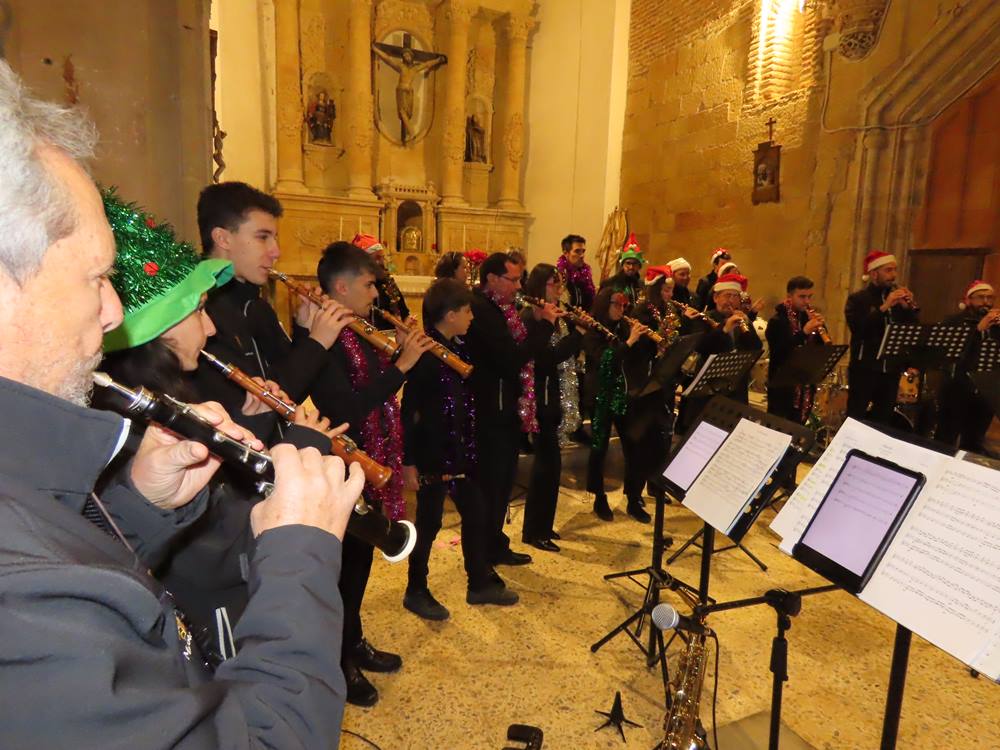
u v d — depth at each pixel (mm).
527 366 3012
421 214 9773
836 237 5910
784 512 1585
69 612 440
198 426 812
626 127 9156
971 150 5047
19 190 489
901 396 5176
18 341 515
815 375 4070
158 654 500
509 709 2078
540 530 3273
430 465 2529
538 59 10172
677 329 4086
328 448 1172
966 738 1997
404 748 1896
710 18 7449
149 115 2248
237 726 504
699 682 1731
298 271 8828
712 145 7488
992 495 1188
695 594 2168
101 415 554
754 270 6914
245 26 8531
